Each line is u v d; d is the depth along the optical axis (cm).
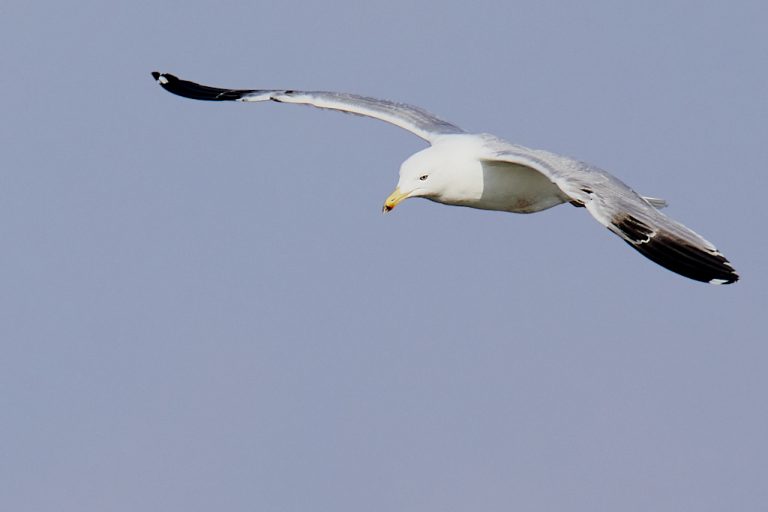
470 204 1684
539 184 1664
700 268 1423
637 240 1445
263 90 1908
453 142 1678
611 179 1512
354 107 1819
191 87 1953
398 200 1661
